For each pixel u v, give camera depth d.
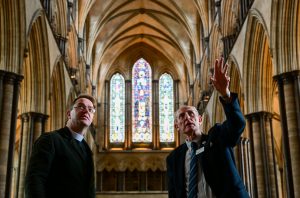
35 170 5.36
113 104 48.25
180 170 6.34
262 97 22.72
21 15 17.44
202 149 6.02
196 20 40.47
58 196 5.56
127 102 48.06
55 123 26.98
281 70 17.66
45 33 21.89
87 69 40.19
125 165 44.75
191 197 5.94
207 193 5.89
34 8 19.56
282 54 17.72
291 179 16.72
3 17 17.16
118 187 44.12
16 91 17.08
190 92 45.06
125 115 47.56
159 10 43.28
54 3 25.53
